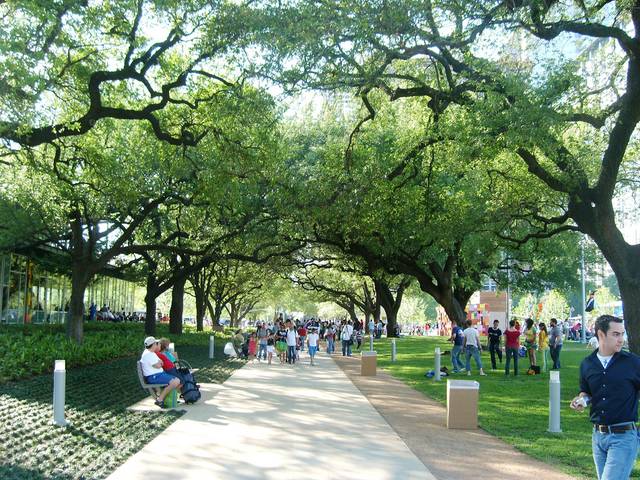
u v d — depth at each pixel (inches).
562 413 546.0
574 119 661.9
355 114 959.6
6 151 848.3
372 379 829.2
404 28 613.9
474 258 1202.0
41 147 998.4
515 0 588.1
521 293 1941.4
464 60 663.1
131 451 358.6
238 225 1192.8
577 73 698.8
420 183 953.5
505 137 604.4
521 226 1040.8
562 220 840.3
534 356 889.5
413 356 1272.1
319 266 1779.0
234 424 459.5
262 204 1175.6
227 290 2659.9
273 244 1294.3
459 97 691.4
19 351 682.8
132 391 602.5
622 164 864.3
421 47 647.8
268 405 562.3
